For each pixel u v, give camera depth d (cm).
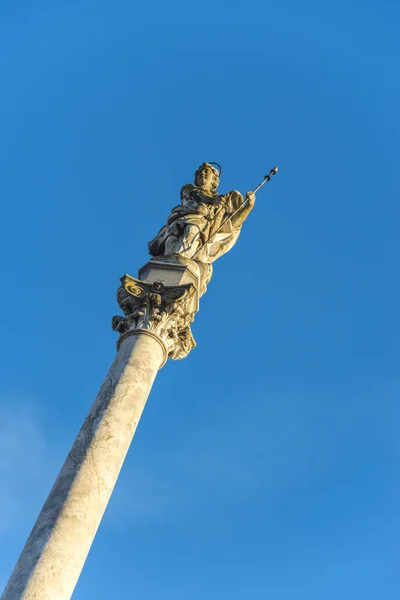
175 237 1784
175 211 1855
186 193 1939
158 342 1472
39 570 1040
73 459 1208
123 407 1308
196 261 1731
